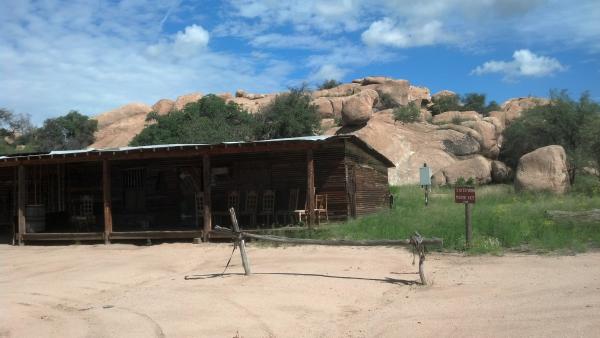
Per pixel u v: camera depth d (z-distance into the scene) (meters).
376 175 22.77
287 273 10.55
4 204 21.98
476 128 46.25
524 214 15.17
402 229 14.47
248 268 10.46
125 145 57.47
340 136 16.88
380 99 58.34
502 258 11.65
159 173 20.27
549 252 11.99
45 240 18.28
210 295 8.75
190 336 6.62
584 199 18.62
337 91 62.38
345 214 17.94
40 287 10.45
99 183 20.88
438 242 9.27
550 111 38.44
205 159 16.47
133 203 20.45
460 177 37.59
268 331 6.82
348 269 10.93
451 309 7.45
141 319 7.46
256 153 19.02
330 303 8.22
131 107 65.00
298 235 15.31
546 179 23.69
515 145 43.31
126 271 11.88
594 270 9.66
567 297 7.55
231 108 50.62
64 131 60.69
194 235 16.34
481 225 14.07
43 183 20.81
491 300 7.80
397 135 46.28
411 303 8.02
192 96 61.66
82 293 9.88
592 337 5.56
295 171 18.55
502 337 5.90
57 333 7.01
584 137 34.59
